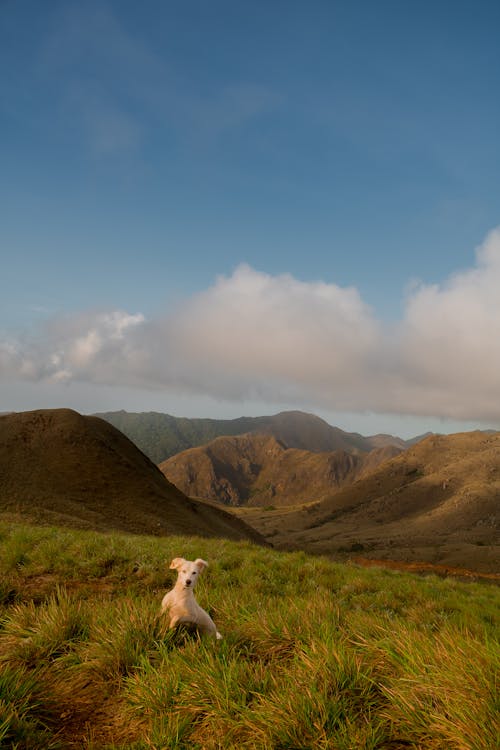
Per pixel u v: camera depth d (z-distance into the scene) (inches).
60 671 183.0
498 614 431.2
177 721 137.7
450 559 5802.2
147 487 3053.6
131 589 372.2
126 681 169.5
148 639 194.9
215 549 555.5
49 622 215.3
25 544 457.7
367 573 582.9
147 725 145.7
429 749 119.3
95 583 388.8
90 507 2486.5
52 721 149.6
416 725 126.0
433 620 347.9
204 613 217.3
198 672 160.7
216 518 3553.2
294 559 563.2
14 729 134.6
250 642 208.4
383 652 169.0
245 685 153.1
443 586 610.9
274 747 125.0
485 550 6008.9
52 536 508.7
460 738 114.5
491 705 121.2
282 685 150.6
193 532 2642.7
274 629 211.3
